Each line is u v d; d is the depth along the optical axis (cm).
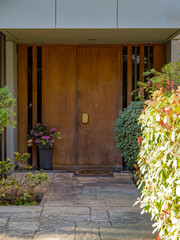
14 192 461
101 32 520
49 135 604
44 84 625
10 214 362
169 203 216
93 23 483
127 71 623
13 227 325
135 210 378
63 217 354
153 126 240
